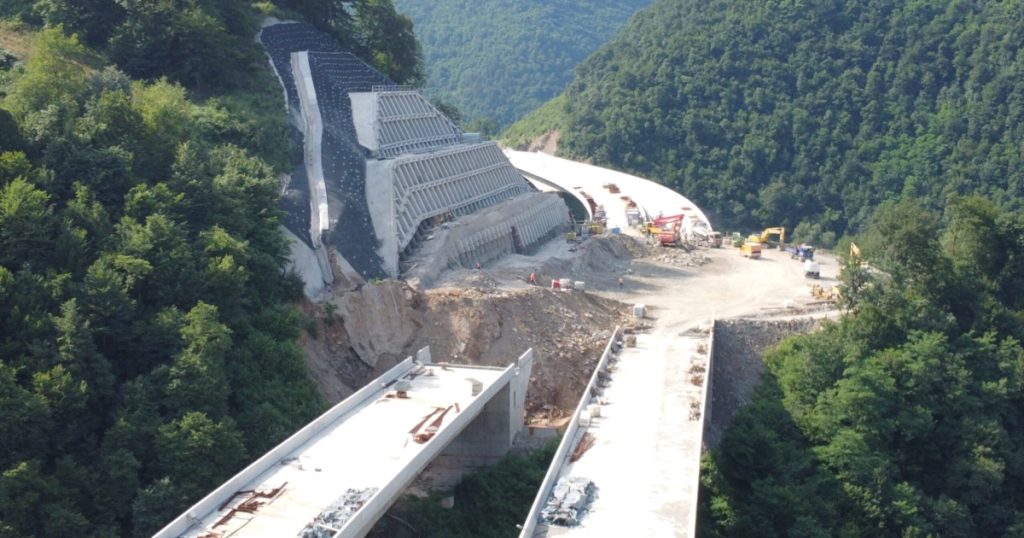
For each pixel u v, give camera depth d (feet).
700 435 276.41
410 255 439.22
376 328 362.53
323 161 460.14
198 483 251.80
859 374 369.09
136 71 484.74
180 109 398.21
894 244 430.20
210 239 317.01
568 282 451.12
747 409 375.45
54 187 306.76
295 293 349.20
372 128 515.50
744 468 334.03
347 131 503.61
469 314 377.09
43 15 497.05
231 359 299.38
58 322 260.62
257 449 277.85
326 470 244.83
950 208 463.42
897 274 422.00
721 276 529.45
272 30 586.04
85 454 252.83
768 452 336.08
